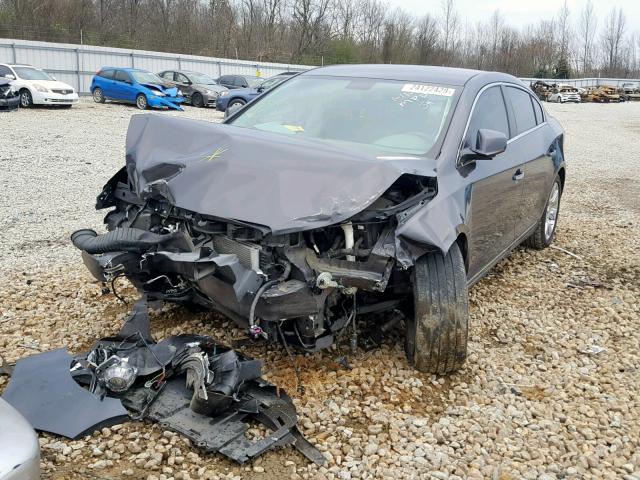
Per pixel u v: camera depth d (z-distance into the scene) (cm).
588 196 1097
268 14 5741
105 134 1627
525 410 378
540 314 532
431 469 318
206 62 4006
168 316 475
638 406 391
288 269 350
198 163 391
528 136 594
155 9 5184
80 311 487
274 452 321
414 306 387
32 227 739
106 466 301
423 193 377
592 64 9369
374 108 478
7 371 380
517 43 7875
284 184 357
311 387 382
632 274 654
